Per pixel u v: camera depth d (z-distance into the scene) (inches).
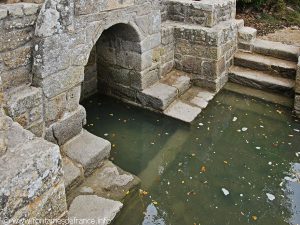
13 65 131.5
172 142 194.4
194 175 170.4
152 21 205.2
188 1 236.4
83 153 152.9
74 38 148.2
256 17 342.6
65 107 154.7
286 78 244.8
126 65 213.8
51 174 82.0
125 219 140.9
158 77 230.2
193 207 150.4
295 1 366.3
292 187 162.6
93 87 232.4
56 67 142.9
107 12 165.9
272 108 226.4
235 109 225.8
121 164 174.7
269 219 144.7
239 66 262.8
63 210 89.3
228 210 149.2
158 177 167.8
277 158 182.7
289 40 285.9
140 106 220.7
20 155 78.4
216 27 232.5
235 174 171.3
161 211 147.3
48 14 131.9
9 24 124.3
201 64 235.6
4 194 71.2
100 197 139.3
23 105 132.3
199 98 230.5
